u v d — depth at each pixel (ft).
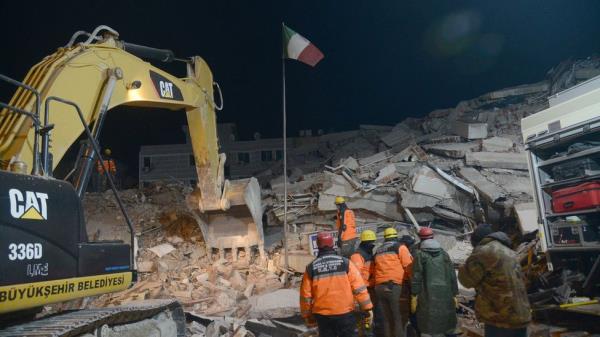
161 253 43.34
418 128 77.92
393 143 73.51
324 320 19.10
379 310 23.66
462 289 31.32
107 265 17.16
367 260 24.97
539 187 29.25
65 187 15.64
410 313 23.58
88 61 20.21
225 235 41.57
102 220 50.16
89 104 19.74
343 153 80.69
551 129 28.02
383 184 49.67
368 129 94.99
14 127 16.33
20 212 13.60
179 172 132.98
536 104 64.80
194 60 33.17
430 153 55.83
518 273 16.06
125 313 18.84
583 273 27.12
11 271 13.05
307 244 44.78
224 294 35.35
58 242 14.92
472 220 45.21
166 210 52.90
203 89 33.68
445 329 20.52
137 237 45.88
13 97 17.71
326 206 48.47
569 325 25.41
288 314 30.37
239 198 38.27
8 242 13.08
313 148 103.86
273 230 49.78
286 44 45.14
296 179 58.18
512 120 62.80
